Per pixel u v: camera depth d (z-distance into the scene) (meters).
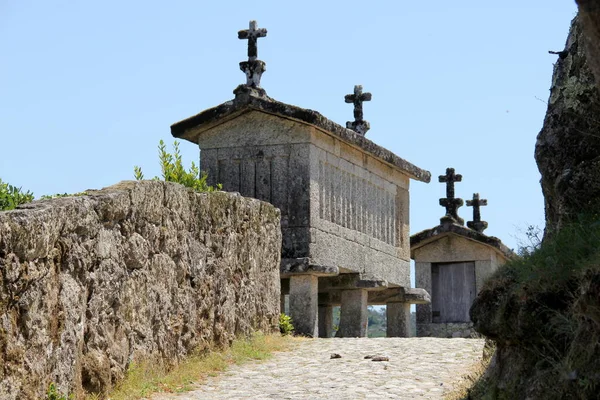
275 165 17.67
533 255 8.48
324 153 18.00
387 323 21.28
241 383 11.79
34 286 8.91
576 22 9.76
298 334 17.03
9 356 8.43
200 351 13.03
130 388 10.77
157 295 11.95
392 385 11.30
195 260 13.13
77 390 9.77
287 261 17.11
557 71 9.80
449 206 25.83
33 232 8.78
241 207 14.77
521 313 7.92
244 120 17.95
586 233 8.20
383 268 20.17
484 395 8.95
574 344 7.25
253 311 15.00
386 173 20.56
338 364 13.00
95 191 11.06
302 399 10.59
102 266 10.55
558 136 9.46
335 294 19.78
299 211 17.41
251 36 18.03
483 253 25.16
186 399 10.73
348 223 18.86
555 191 9.33
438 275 25.66
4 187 11.31
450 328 25.17
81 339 10.00
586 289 6.83
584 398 6.91
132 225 11.34
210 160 18.11
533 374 7.86
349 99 21.53
